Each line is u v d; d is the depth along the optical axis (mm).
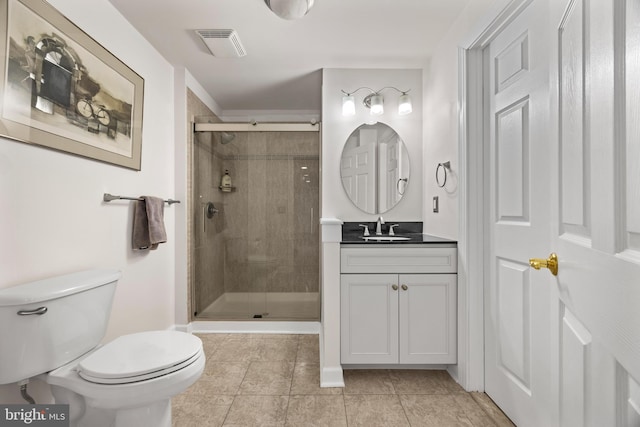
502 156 1668
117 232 1956
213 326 2900
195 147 2990
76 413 1331
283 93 3389
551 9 931
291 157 3080
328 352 1985
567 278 820
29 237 1357
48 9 1418
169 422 1344
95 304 1427
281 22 2102
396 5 1921
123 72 1991
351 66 2746
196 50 2467
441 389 1916
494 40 1748
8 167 1269
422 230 2783
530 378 1432
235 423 1609
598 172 642
